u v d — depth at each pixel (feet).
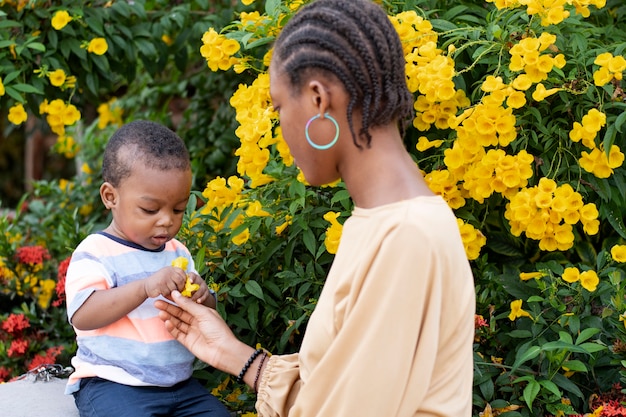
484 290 7.91
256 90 8.02
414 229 4.50
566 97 7.81
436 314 4.54
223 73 12.94
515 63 7.47
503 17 8.22
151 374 6.50
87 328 6.34
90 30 10.92
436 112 7.79
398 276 4.48
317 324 4.95
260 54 9.64
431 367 4.57
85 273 6.40
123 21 11.43
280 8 8.06
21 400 7.28
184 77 14.76
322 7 4.87
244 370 6.01
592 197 8.24
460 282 4.71
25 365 10.42
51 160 23.21
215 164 13.14
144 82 15.03
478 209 8.23
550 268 7.80
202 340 6.29
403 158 4.92
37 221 12.67
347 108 4.74
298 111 4.83
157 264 6.74
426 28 7.82
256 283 7.89
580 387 7.70
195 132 13.60
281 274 7.83
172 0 12.46
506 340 7.66
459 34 8.04
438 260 4.51
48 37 10.61
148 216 6.49
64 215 12.57
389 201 4.76
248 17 8.32
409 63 7.59
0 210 14.97
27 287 11.00
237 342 6.15
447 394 4.76
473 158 7.63
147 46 11.27
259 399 5.77
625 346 7.16
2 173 23.36
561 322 7.29
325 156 4.91
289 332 7.64
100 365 6.48
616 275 7.26
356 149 4.85
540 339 7.30
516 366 6.69
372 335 4.52
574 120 7.97
